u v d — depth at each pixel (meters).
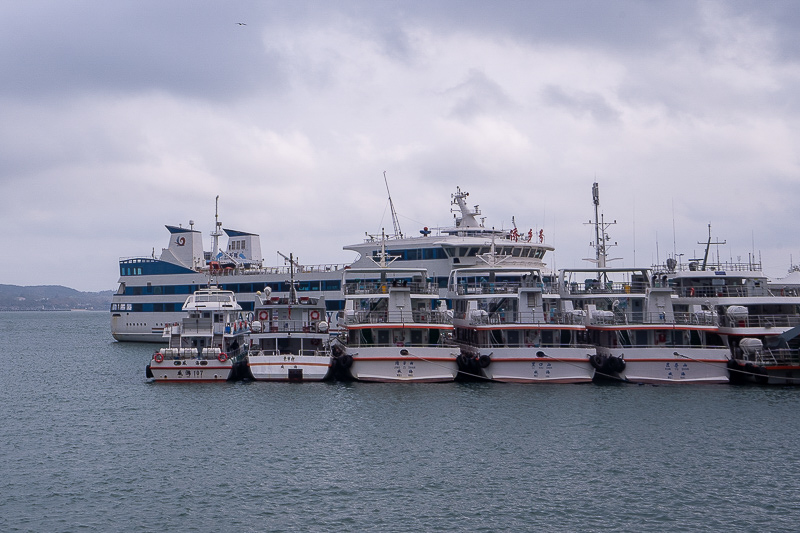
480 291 80.88
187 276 119.44
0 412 63.12
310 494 40.56
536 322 74.50
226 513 38.00
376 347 71.75
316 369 72.50
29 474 44.09
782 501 39.38
